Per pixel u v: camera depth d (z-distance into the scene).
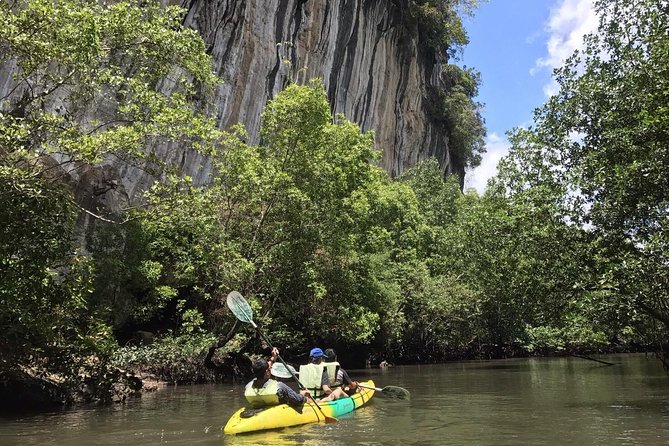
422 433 6.11
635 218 8.91
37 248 8.38
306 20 24.14
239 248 13.65
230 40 19.28
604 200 9.23
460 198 35.88
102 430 6.58
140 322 15.25
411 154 39.06
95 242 13.04
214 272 13.80
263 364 6.92
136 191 16.12
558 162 10.68
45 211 8.42
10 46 8.42
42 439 6.05
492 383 12.81
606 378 13.41
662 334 15.54
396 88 35.97
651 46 9.30
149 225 12.46
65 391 9.12
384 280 22.69
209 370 13.96
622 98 9.56
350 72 29.00
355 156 16.38
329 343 21.00
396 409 8.23
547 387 11.40
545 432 6.03
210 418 7.45
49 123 8.34
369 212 17.70
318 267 15.02
